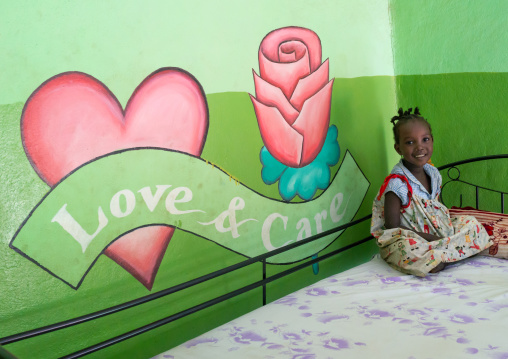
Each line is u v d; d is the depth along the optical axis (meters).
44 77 1.52
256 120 2.11
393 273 2.08
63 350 1.61
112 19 1.66
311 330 1.61
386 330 1.58
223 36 1.97
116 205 1.70
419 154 2.18
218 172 1.98
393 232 2.13
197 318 1.96
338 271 2.54
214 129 1.96
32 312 1.53
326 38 2.39
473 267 2.08
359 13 2.56
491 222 2.24
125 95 1.70
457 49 2.56
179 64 1.84
